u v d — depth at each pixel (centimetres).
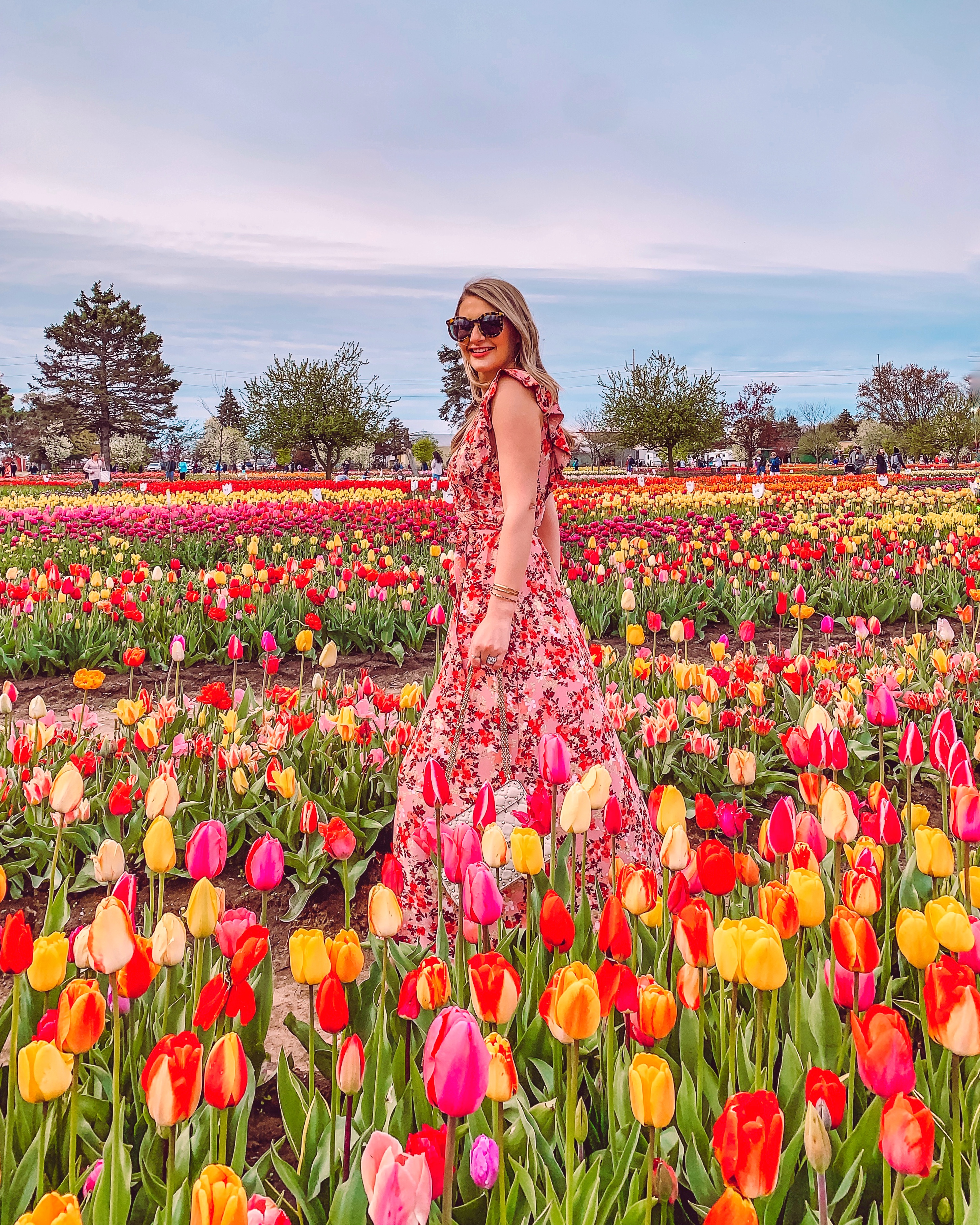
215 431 8931
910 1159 117
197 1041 134
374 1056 169
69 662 682
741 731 440
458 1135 158
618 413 4716
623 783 267
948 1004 129
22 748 355
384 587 773
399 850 268
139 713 373
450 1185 122
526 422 254
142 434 8281
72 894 342
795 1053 167
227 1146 164
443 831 239
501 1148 143
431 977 153
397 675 688
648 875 172
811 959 201
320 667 711
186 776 373
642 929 208
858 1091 166
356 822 348
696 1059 170
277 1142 171
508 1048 133
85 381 8081
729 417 6962
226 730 376
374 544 1202
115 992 140
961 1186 140
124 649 684
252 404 4641
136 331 8194
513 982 133
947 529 1221
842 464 7131
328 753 406
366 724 390
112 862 187
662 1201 138
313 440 4584
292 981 285
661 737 367
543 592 269
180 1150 159
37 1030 176
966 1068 176
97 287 8188
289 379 4562
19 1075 130
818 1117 121
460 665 265
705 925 159
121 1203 137
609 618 777
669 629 761
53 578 750
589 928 207
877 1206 148
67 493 3055
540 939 195
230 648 441
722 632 818
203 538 1287
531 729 259
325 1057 204
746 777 229
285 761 388
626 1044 178
